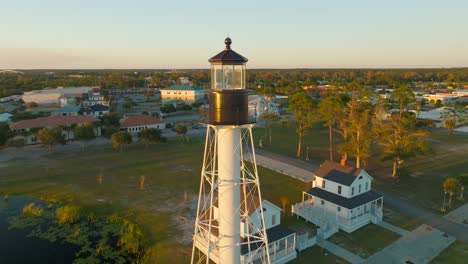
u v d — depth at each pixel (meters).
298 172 53.22
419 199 43.28
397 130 50.53
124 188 47.34
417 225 36.41
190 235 34.19
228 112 17.14
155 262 29.67
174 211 39.78
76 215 38.38
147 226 36.16
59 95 133.25
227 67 17.17
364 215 36.81
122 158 62.78
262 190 46.19
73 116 84.69
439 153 65.25
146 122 89.00
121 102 155.62
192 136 83.00
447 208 40.59
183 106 128.62
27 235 34.91
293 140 77.38
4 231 35.66
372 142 72.88
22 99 131.75
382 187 47.25
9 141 68.19
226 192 18.20
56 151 67.88
